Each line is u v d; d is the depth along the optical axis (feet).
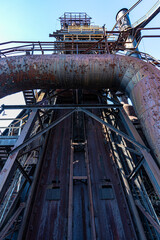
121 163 22.36
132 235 15.44
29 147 24.73
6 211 13.89
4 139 25.39
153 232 17.83
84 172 21.17
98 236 15.31
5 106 15.29
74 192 19.15
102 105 15.79
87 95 33.88
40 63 13.96
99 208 17.52
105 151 24.09
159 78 12.82
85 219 16.76
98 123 29.07
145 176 26.07
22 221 14.96
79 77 14.42
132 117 32.89
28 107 15.47
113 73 14.32
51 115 28.66
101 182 20.08
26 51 19.44
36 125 26.94
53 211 17.06
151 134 11.82
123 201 17.99
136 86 13.42
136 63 14.03
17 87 14.67
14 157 11.89
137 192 20.10
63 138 25.94
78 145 23.54
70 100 33.96
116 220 16.53
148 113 12.09
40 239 14.90
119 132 13.61
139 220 16.02
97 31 43.98
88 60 14.14
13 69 13.61
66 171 21.27
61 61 14.05
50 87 15.66
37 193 18.39
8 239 17.48
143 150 12.39
